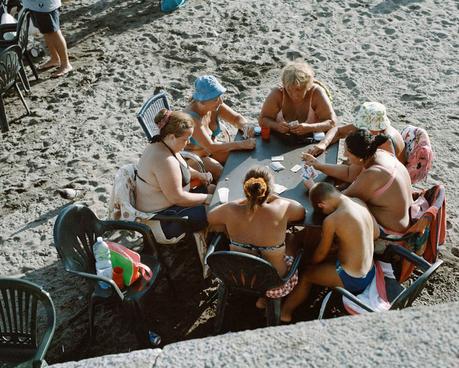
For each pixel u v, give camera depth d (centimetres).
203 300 503
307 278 460
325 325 251
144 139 721
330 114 552
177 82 821
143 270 448
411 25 918
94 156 693
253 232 424
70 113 775
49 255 558
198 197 498
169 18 978
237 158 527
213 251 441
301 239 480
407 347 235
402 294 385
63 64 859
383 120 501
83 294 511
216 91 529
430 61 834
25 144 725
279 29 928
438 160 657
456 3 974
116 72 852
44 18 817
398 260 471
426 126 711
